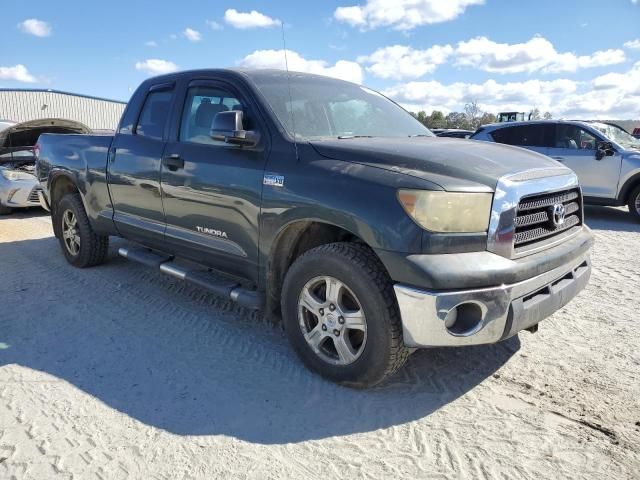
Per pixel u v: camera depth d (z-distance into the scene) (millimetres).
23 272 5645
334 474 2469
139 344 3859
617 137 10109
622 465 2525
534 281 2955
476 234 2826
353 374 3121
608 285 5316
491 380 3336
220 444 2688
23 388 3217
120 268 5777
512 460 2566
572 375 3402
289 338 3471
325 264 3123
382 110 4449
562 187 3354
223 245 3859
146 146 4516
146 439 2723
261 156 3533
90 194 5262
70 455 2586
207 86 4121
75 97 37562
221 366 3525
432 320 2744
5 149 9344
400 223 2795
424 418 2924
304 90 4020
